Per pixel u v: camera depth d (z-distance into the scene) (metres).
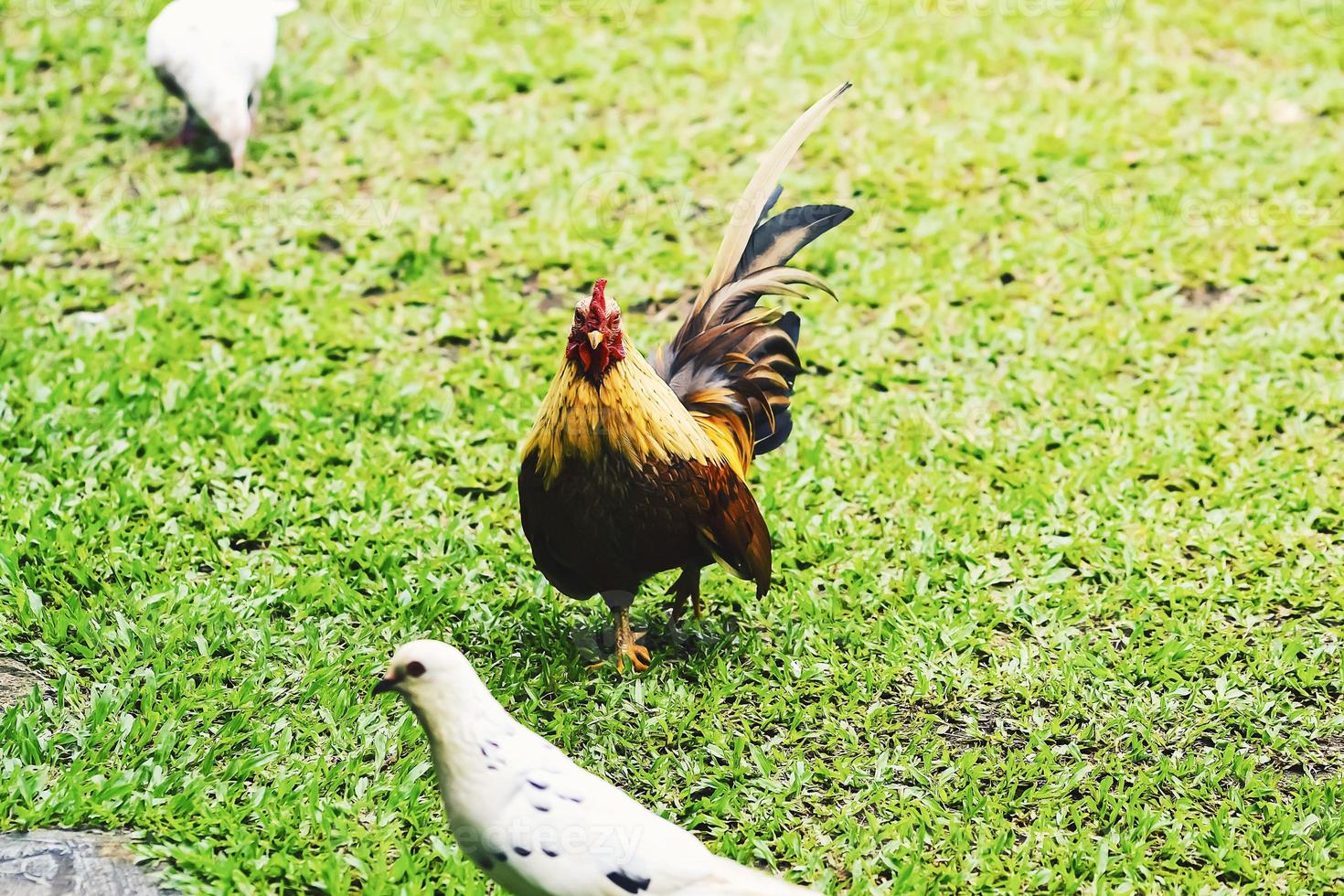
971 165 11.39
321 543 7.33
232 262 10.02
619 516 6.06
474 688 4.56
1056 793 5.96
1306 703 6.61
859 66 12.69
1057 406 8.77
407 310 9.63
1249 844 5.71
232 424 8.21
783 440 7.09
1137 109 12.11
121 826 5.48
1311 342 9.24
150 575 7.00
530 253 10.20
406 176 11.11
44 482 7.58
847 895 5.40
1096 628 7.07
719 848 5.59
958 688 6.61
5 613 6.72
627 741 6.23
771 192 6.95
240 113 10.71
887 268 10.10
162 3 13.10
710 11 13.56
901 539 7.62
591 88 12.25
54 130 11.30
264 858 5.36
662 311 9.80
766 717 6.40
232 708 6.23
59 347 8.91
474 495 7.97
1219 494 7.95
